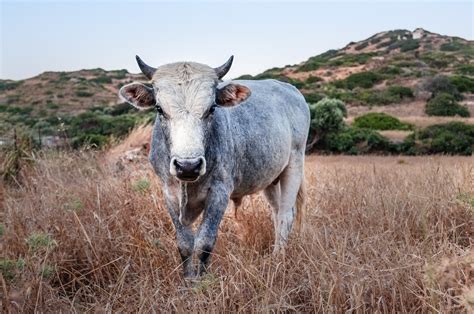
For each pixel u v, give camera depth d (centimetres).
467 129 3316
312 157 2531
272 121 580
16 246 538
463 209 620
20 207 657
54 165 916
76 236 539
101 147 1188
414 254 460
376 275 426
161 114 455
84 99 7844
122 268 502
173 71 458
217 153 482
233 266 466
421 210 595
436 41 12512
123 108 4291
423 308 394
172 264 521
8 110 6016
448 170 825
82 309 453
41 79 9394
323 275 427
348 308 413
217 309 401
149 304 425
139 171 861
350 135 3133
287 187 645
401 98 6006
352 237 518
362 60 9838
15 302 423
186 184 469
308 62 10438
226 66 473
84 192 688
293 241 524
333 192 731
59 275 507
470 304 373
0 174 915
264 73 9256
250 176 554
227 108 523
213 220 487
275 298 416
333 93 6291
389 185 767
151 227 600
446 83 6031
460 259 429
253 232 619
